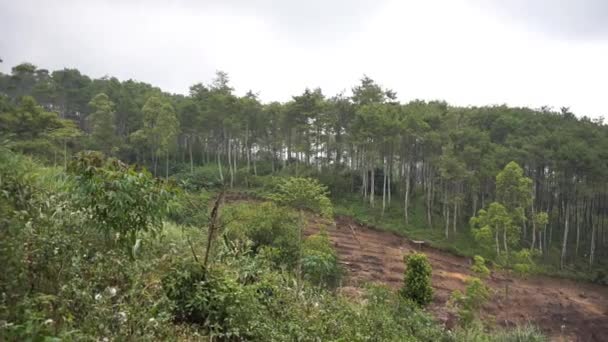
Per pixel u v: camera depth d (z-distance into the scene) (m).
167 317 3.79
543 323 22.61
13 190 4.11
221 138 50.31
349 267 24.64
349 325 6.66
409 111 40.91
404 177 45.44
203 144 53.72
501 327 19.59
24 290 3.07
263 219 15.47
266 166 49.78
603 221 41.22
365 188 40.75
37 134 25.05
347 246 29.06
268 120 46.47
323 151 48.09
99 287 3.86
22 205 4.04
